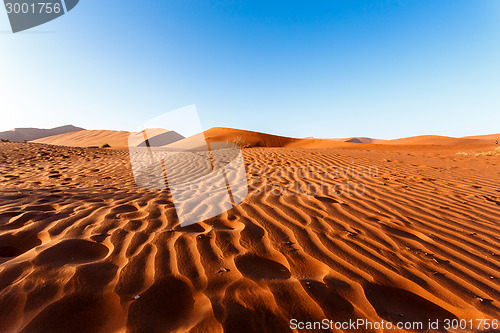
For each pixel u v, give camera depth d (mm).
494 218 2826
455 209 3117
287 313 1313
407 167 6316
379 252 2020
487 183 4594
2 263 1661
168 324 1242
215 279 1594
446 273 1752
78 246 1963
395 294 1519
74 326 1201
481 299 1499
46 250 1839
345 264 1825
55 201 3160
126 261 1765
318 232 2383
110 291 1440
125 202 3279
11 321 1200
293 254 1957
